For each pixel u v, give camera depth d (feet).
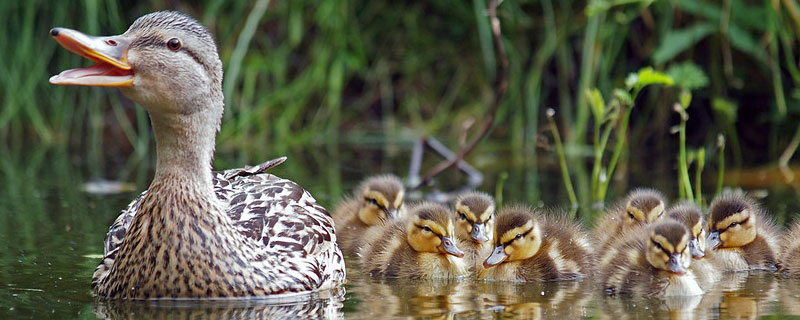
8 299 28.84
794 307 28.22
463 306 28.71
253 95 68.69
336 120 67.97
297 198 32.94
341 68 68.23
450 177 53.26
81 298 29.07
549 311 28.02
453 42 70.08
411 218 34.58
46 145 66.95
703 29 58.44
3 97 68.54
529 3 66.18
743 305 28.66
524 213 34.32
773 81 59.93
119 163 59.77
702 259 33.19
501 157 60.54
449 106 68.95
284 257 30.25
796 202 44.45
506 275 33.55
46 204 45.62
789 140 59.21
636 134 61.82
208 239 28.71
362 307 28.50
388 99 69.67
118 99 67.97
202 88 29.07
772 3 56.39
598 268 34.06
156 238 28.55
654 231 30.86
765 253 35.22
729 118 56.75
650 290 30.45
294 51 70.03
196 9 69.56
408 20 70.23
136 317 26.99
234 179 33.96
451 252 33.58
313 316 27.27
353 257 38.09
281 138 66.80
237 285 28.91
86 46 27.99
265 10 68.69
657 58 57.62
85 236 38.27
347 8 68.85
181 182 28.86
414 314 27.53
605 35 62.23
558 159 59.11
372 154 61.72
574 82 65.16
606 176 47.16
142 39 28.58
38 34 68.13
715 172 53.31
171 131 28.86
